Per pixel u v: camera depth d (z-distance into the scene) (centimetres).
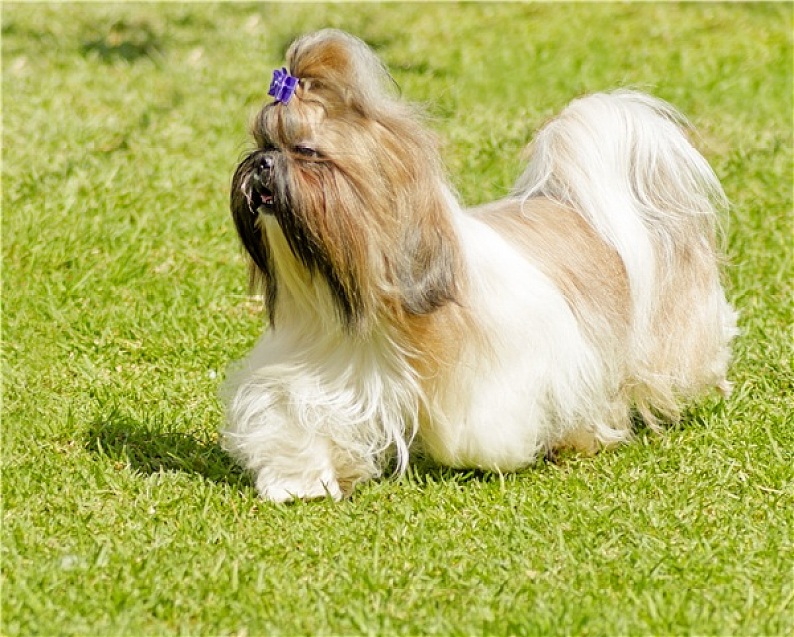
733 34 2220
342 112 713
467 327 789
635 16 2359
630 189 916
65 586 725
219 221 1398
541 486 861
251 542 778
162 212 1410
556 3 2466
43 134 1655
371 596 713
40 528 802
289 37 2222
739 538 779
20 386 1045
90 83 1928
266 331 853
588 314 864
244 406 832
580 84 1900
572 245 876
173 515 821
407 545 777
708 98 1823
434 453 851
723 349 987
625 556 759
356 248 719
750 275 1237
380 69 738
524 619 677
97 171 1529
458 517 816
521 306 812
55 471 889
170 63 2047
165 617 696
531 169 941
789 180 1481
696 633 669
